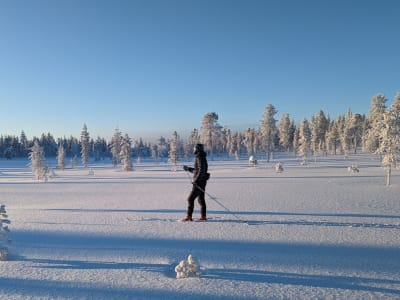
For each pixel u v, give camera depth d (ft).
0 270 15.60
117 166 308.19
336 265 16.10
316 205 39.17
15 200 57.52
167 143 428.15
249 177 107.96
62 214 34.60
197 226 26.09
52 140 500.74
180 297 12.28
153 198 51.60
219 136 304.09
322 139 330.75
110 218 31.04
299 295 12.42
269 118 266.16
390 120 75.10
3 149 470.80
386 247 19.44
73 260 17.21
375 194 52.34
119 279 14.29
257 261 16.78
